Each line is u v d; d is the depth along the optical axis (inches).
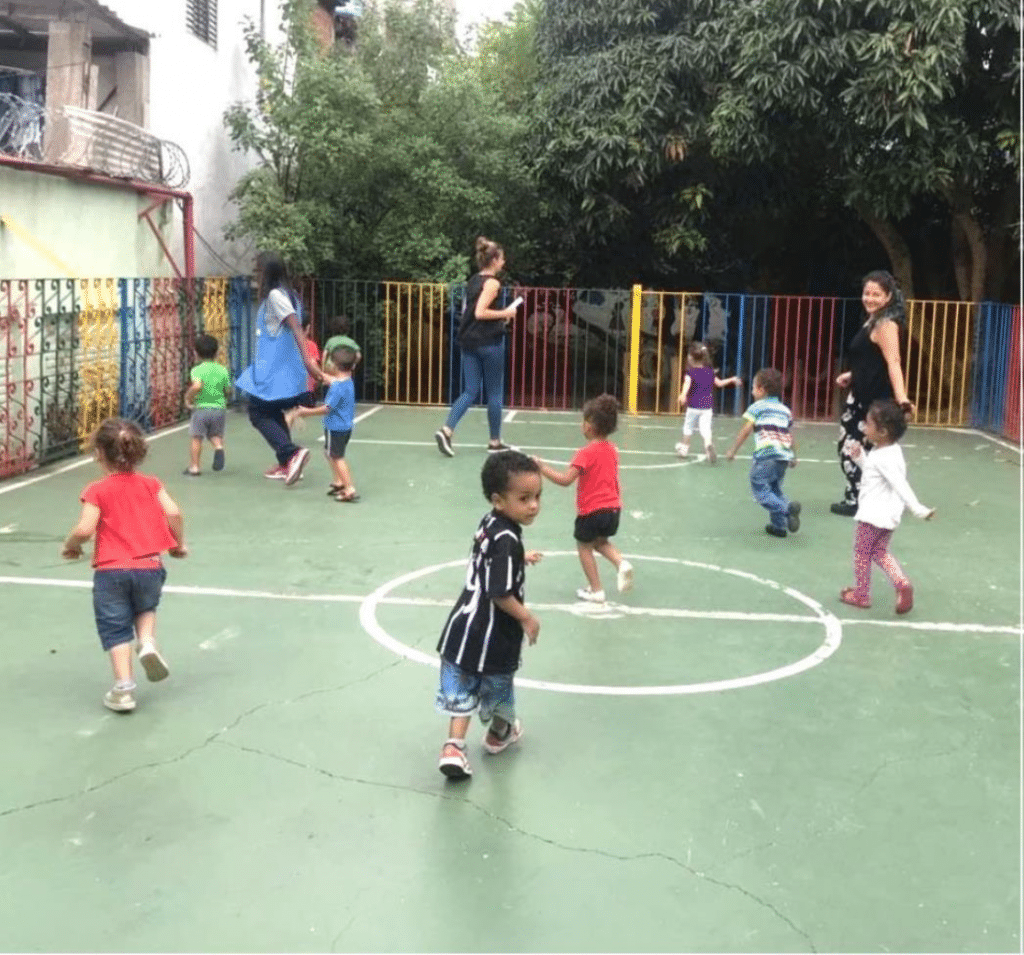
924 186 517.7
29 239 374.9
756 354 671.1
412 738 167.0
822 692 189.2
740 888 128.0
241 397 565.3
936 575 267.7
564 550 286.0
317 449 433.7
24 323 362.6
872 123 496.1
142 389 458.3
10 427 358.9
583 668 198.2
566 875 129.8
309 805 145.3
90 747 161.3
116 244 452.4
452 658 151.9
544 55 598.5
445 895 125.0
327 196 580.7
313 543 284.8
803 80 494.6
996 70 517.7
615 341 681.6
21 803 144.2
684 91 545.6
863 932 120.0
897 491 230.5
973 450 474.0
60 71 456.8
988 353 537.3
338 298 597.9
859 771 159.2
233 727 169.3
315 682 188.4
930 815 146.6
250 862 131.1
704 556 282.0
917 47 478.0
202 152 563.8
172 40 522.3
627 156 545.3
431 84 598.9
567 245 639.8
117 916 119.6
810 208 644.1
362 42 607.8
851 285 689.0
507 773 156.0
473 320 416.8
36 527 293.7
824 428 542.3
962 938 119.3
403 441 463.8
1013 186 557.3
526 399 642.8
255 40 576.7
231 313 560.4
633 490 367.6
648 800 148.9
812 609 237.5
